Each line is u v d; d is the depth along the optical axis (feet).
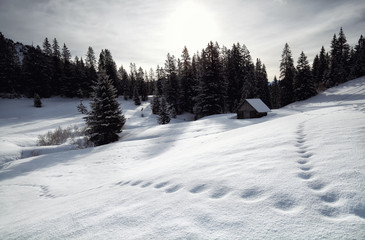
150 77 305.53
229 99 145.18
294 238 5.40
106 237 7.09
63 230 8.40
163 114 120.47
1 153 48.70
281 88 173.68
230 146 19.36
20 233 9.23
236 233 6.02
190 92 162.20
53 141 68.64
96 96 68.39
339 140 13.14
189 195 9.52
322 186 7.80
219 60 122.11
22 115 133.28
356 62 158.81
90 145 66.90
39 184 26.96
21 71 187.93
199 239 6.01
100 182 25.29
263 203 7.40
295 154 12.32
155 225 7.25
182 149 38.14
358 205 6.25
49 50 242.78
